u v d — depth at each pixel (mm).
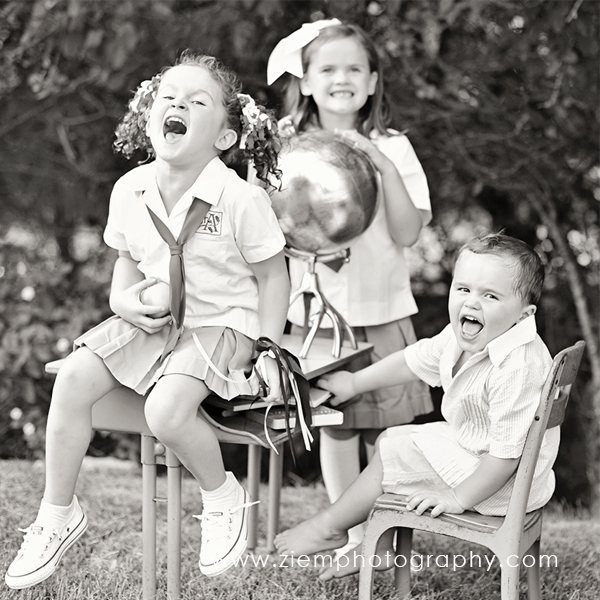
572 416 6273
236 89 2617
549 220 5961
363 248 3393
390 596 2867
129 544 3320
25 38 4895
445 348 2760
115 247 2680
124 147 2768
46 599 2799
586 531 3838
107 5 4641
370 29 5066
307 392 2520
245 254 2549
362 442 4672
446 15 4555
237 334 2523
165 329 2520
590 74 5000
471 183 5969
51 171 6082
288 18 4984
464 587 3008
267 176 2867
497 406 2486
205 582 2938
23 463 4637
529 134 5500
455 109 5309
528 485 2404
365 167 2904
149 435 2553
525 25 4836
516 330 2533
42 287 5738
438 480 2629
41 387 5715
